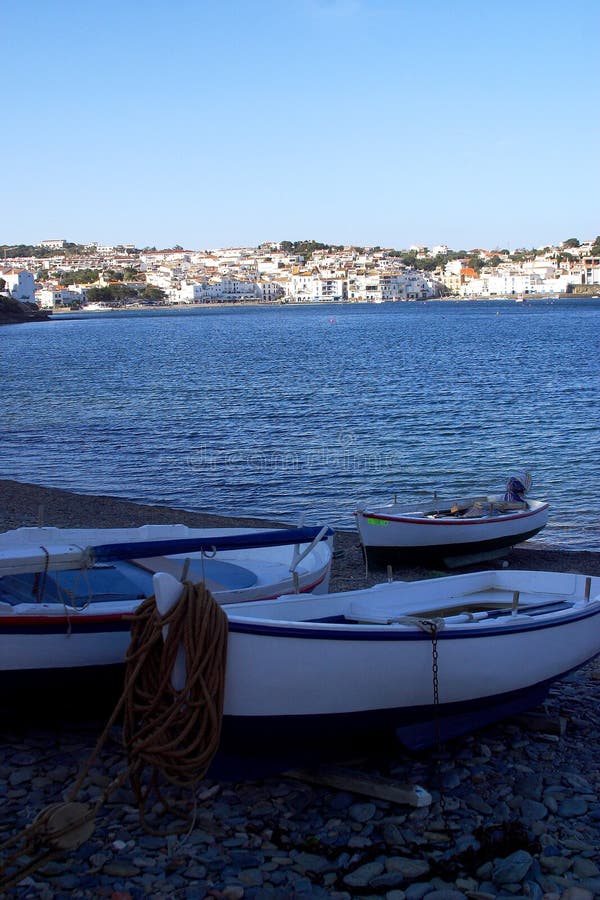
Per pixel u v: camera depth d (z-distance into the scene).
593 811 6.28
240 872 5.55
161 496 21.72
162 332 116.69
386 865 5.61
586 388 44.25
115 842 5.88
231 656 6.24
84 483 23.33
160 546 7.87
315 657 6.46
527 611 8.37
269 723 6.48
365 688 6.70
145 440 30.20
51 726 7.83
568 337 89.62
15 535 9.70
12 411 38.06
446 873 5.55
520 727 7.85
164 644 6.15
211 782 6.73
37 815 6.17
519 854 5.66
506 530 15.21
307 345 83.25
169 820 6.19
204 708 6.13
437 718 7.04
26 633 7.27
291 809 6.35
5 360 70.19
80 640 7.46
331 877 5.52
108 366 62.50
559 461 25.72
